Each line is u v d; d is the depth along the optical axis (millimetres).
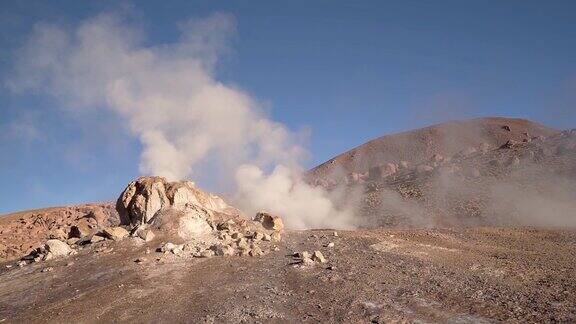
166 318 18562
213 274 23797
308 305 19234
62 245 29203
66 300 21266
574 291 19891
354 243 29891
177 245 27734
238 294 20812
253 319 17938
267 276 23281
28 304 21516
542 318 16938
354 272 23391
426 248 28656
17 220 55594
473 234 33438
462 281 21781
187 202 32562
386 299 19484
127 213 32906
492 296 19578
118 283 22844
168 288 21953
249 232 31406
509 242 30734
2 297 22922
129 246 28281
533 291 20109
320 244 29672
